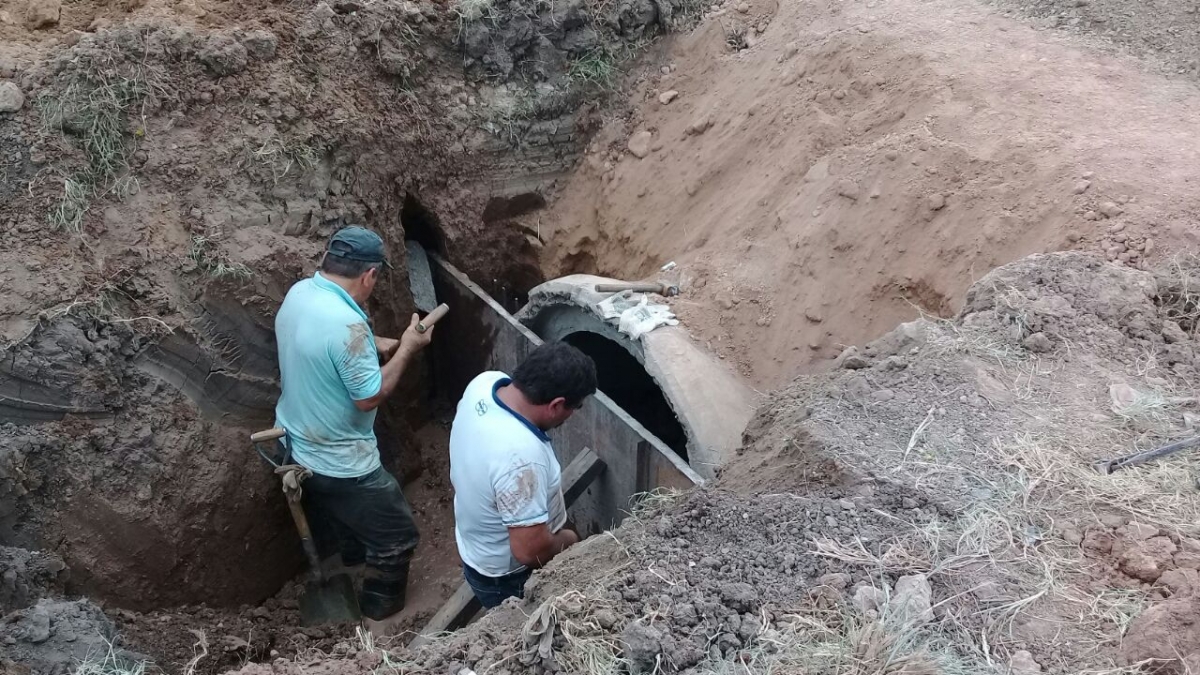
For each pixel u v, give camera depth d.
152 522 4.77
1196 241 4.20
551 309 6.09
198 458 4.98
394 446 6.48
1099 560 2.67
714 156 6.38
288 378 4.86
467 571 3.79
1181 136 4.91
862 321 5.06
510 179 7.04
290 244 5.52
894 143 5.31
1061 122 5.12
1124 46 5.88
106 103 5.09
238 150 5.48
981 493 2.94
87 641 3.61
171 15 5.61
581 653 2.41
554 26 6.84
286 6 6.04
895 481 2.98
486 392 3.53
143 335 4.85
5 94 4.90
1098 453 3.13
